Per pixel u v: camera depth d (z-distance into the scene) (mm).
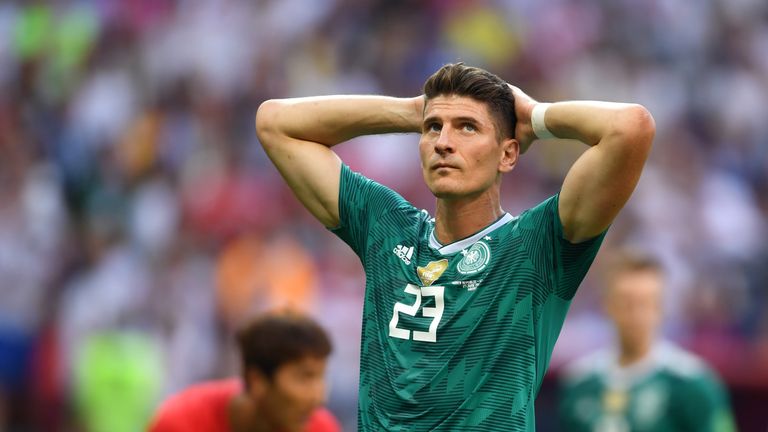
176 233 44188
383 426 13719
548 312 13828
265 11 56812
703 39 57625
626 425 25078
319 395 17594
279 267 38562
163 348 38156
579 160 13656
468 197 14070
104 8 58688
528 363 13539
